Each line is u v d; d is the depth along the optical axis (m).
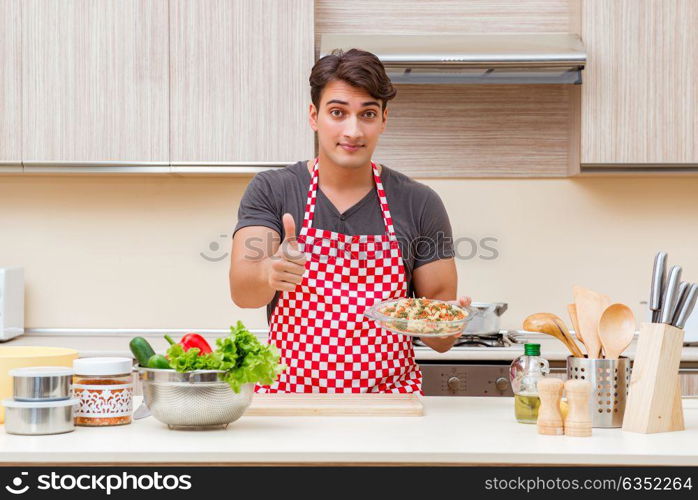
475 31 3.54
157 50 3.16
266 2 3.16
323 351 1.97
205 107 3.16
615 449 1.36
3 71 3.16
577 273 3.51
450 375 2.91
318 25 3.53
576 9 3.33
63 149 3.16
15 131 3.16
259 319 3.52
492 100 3.50
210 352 1.62
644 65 3.18
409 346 2.02
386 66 3.06
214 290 3.52
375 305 1.82
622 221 3.51
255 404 1.70
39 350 1.71
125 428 1.54
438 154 3.50
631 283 3.50
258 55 3.16
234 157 3.17
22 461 1.32
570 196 3.51
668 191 3.51
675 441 1.44
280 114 3.17
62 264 3.51
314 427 1.55
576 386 1.48
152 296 3.51
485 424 1.59
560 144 3.50
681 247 3.51
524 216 3.51
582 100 3.18
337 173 2.00
